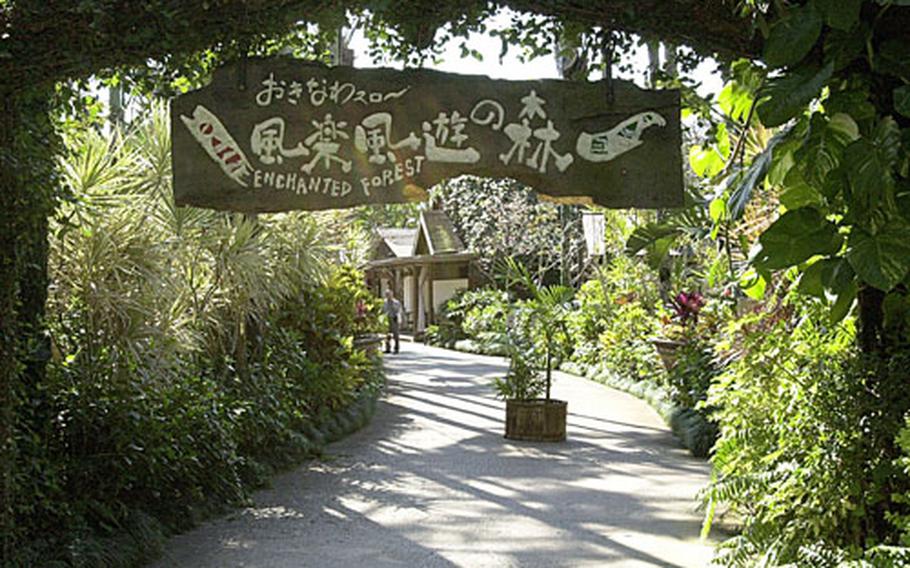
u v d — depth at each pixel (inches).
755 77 152.0
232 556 222.1
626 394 570.6
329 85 151.9
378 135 151.9
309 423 379.9
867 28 131.6
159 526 230.5
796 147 140.4
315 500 283.3
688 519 260.5
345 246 465.7
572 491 300.0
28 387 214.7
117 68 153.0
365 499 285.9
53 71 145.3
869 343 151.1
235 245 317.7
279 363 371.9
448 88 152.0
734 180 156.1
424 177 151.6
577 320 735.7
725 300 304.8
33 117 173.2
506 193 1022.4
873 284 125.6
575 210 940.6
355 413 434.0
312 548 229.9
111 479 220.7
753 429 188.7
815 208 136.4
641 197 151.6
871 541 145.6
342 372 422.6
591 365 686.5
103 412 223.5
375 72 152.1
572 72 161.2
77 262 249.3
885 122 128.4
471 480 317.1
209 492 268.5
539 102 151.9
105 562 198.8
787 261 133.1
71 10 139.3
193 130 151.6
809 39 127.4
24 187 168.7
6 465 165.3
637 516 264.7
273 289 349.1
